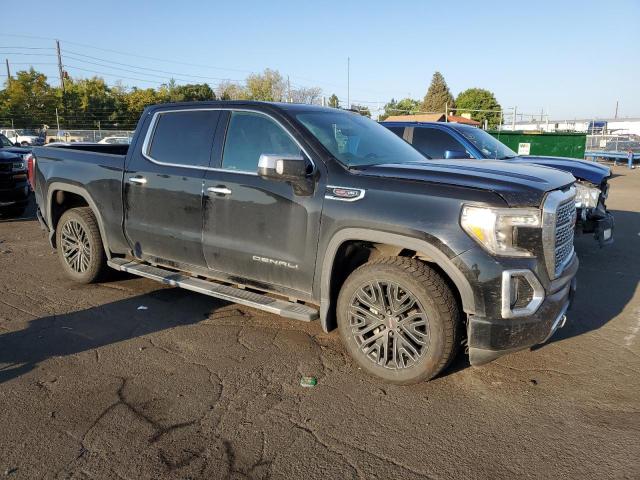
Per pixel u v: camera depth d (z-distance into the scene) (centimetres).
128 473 266
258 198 404
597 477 268
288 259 393
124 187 502
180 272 493
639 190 1730
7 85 6044
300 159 361
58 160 570
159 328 455
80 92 6212
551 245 328
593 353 416
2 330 446
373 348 365
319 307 400
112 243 529
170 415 320
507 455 286
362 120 482
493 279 315
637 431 309
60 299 527
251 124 427
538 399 345
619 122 7038
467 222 321
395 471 272
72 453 281
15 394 340
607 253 780
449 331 333
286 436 301
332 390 352
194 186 444
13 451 282
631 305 536
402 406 334
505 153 857
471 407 334
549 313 331
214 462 276
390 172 360
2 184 952
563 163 777
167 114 487
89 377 365
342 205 362
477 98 7994
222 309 504
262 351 412
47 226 603
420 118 3869
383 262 353
